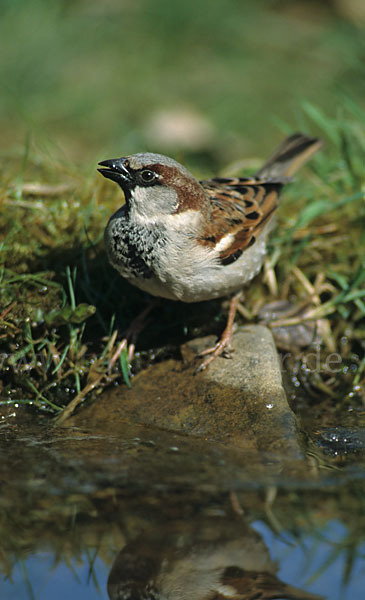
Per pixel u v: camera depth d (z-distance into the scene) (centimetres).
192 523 573
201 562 544
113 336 881
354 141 1240
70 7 1983
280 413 762
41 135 1265
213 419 761
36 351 882
